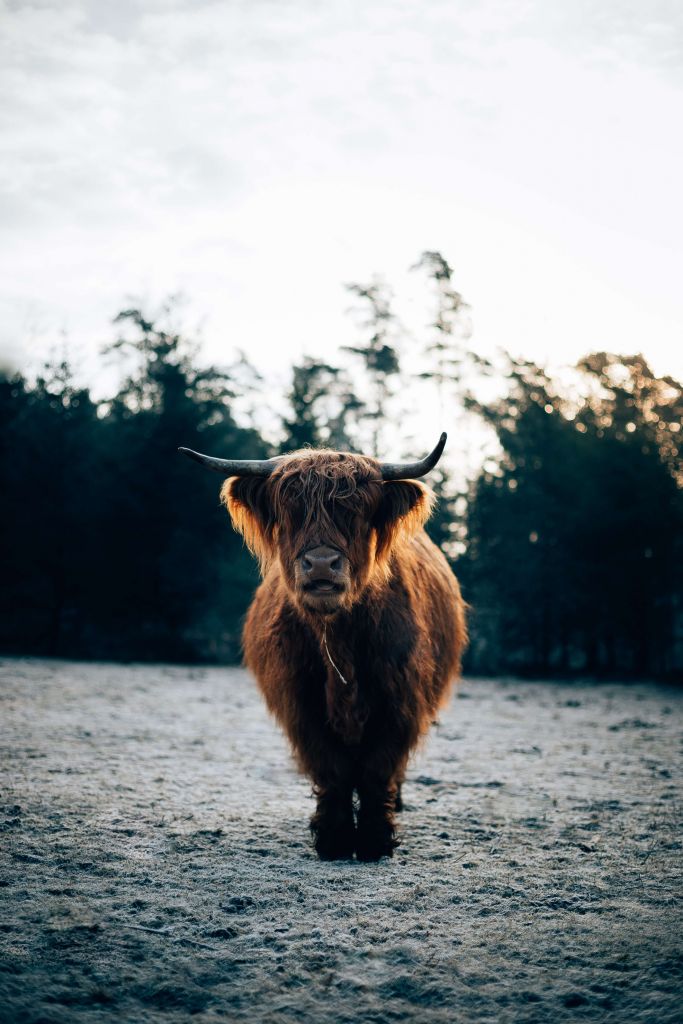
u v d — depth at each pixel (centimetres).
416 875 422
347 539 428
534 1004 288
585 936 344
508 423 2473
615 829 511
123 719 950
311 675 467
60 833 473
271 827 505
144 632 2455
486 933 347
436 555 649
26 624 2484
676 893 396
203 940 337
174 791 588
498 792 616
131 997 291
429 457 450
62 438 2380
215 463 469
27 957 315
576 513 2220
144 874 411
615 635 2253
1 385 2392
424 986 300
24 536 2297
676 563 2128
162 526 2384
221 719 996
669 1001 288
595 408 2359
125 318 2503
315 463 444
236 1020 277
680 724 1077
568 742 886
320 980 305
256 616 548
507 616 2395
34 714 945
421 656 483
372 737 465
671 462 2138
